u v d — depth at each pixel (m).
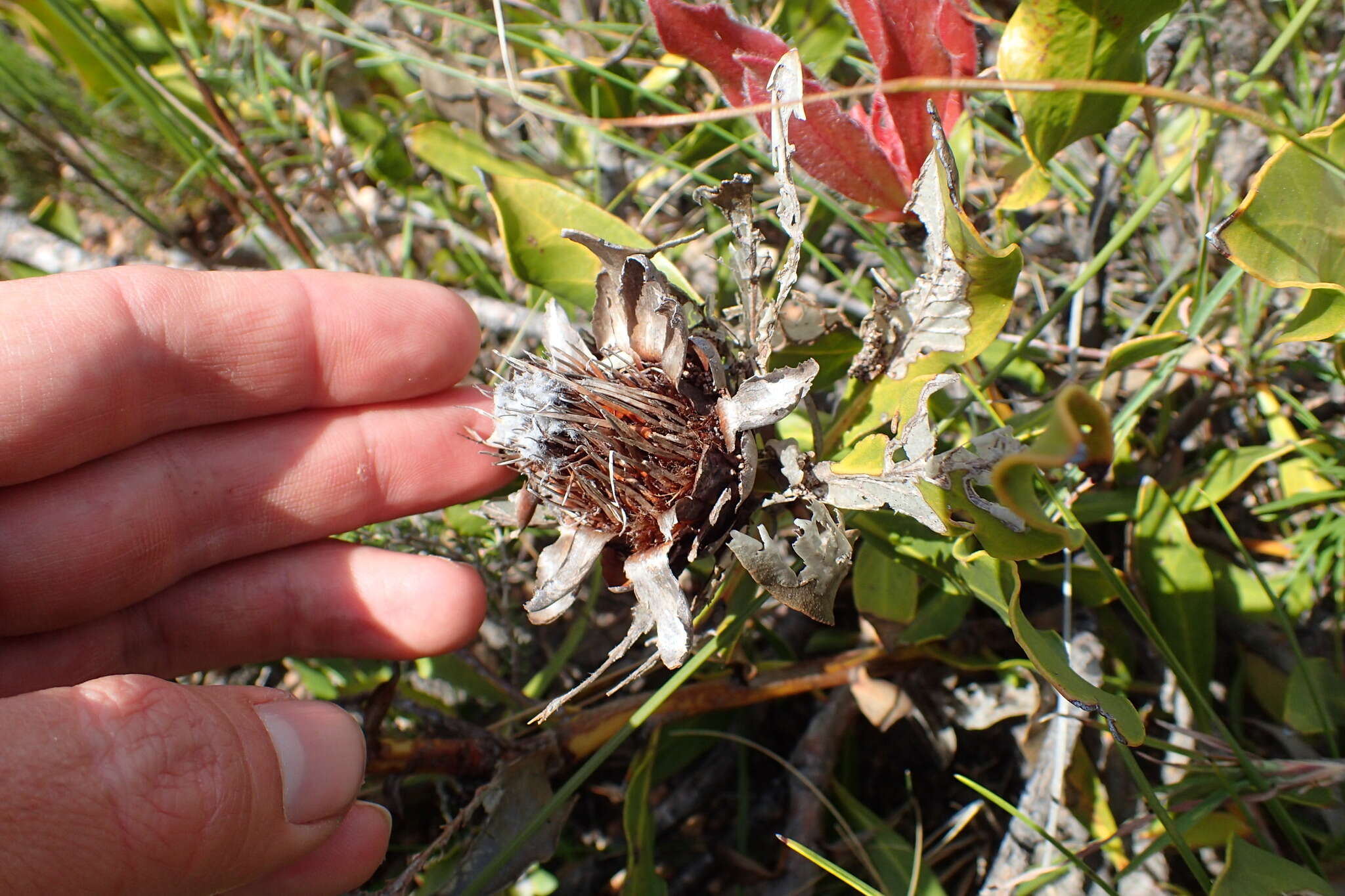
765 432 0.13
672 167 0.18
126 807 0.11
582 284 0.15
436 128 0.19
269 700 0.12
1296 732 0.14
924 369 0.13
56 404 0.14
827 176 0.13
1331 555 0.15
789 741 0.16
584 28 0.19
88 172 0.20
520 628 0.18
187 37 0.20
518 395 0.13
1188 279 0.16
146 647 0.16
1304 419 0.15
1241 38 0.17
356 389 0.16
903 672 0.15
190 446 0.15
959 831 0.15
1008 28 0.13
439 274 0.20
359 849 0.13
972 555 0.12
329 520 0.16
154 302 0.15
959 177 0.16
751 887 0.15
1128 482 0.16
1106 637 0.15
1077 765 0.14
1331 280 0.12
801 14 0.17
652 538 0.13
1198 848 0.13
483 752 0.15
